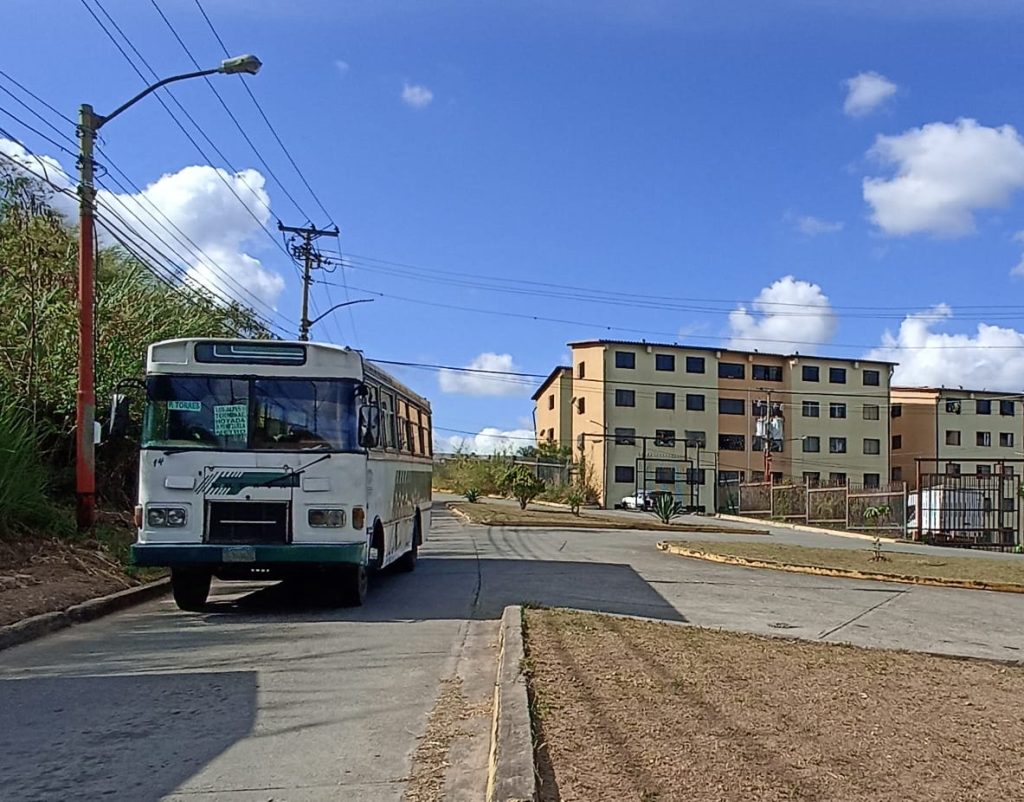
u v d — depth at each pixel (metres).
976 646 10.10
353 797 5.04
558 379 74.94
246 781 5.28
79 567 12.50
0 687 7.45
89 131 13.86
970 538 35.31
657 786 4.61
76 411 15.21
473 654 8.89
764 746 5.34
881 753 5.32
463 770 5.50
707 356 69.19
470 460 66.56
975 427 75.31
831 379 71.12
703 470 68.19
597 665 7.45
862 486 70.75
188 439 10.73
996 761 5.25
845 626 11.23
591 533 29.06
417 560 18.66
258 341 11.00
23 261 15.28
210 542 10.58
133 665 8.29
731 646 8.65
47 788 5.14
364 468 10.98
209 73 13.83
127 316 17.59
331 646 9.23
